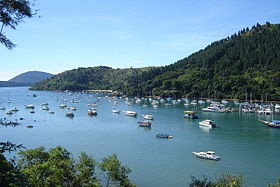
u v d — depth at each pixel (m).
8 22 22.56
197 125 147.50
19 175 25.31
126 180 55.22
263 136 118.62
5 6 22.08
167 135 117.56
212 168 78.62
